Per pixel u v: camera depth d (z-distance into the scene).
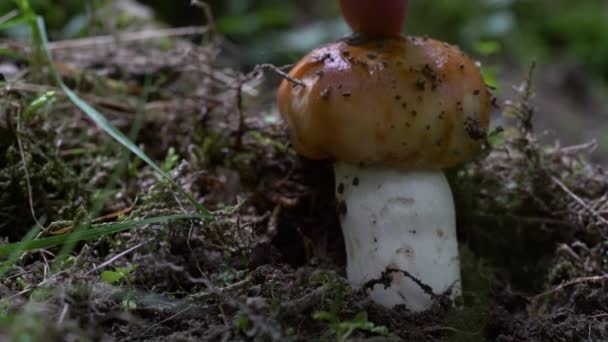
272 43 0.64
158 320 0.24
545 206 0.31
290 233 0.30
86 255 0.25
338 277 0.25
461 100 0.25
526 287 0.31
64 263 0.25
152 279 0.25
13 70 0.34
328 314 0.23
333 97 0.25
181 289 0.25
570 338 0.25
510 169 0.32
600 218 0.29
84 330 0.22
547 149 0.33
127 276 0.24
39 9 0.45
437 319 0.25
